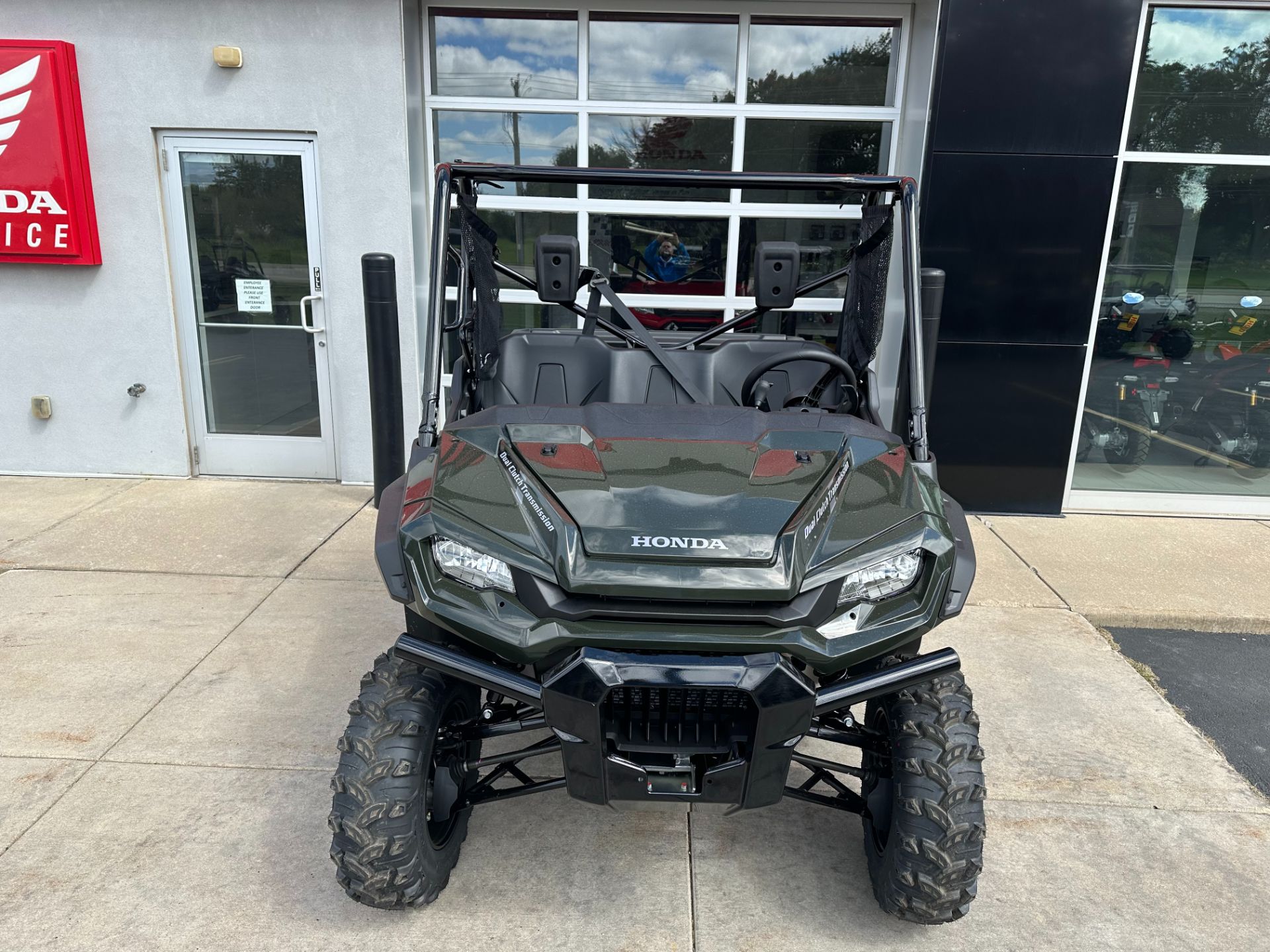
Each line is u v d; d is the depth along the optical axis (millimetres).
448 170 2768
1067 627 4250
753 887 2566
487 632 2045
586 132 5703
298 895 2467
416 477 2480
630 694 1996
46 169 5309
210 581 4441
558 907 2463
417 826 2219
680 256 5820
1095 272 5316
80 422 5867
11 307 5660
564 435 2508
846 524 2211
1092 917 2480
